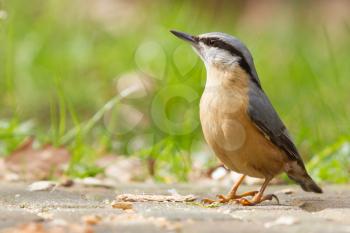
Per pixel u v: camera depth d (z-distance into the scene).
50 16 17.28
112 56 16.14
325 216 7.23
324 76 15.77
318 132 12.75
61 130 11.97
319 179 11.16
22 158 11.22
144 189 9.71
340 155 11.58
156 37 16.42
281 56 17.39
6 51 14.59
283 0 23.20
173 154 11.52
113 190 9.47
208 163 11.76
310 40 19.95
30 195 8.68
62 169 11.12
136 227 6.38
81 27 17.50
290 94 14.97
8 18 14.90
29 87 14.94
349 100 14.30
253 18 22.48
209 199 8.38
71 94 14.82
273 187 10.44
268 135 8.61
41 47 16.05
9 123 12.36
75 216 6.95
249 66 9.07
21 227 6.23
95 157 11.79
